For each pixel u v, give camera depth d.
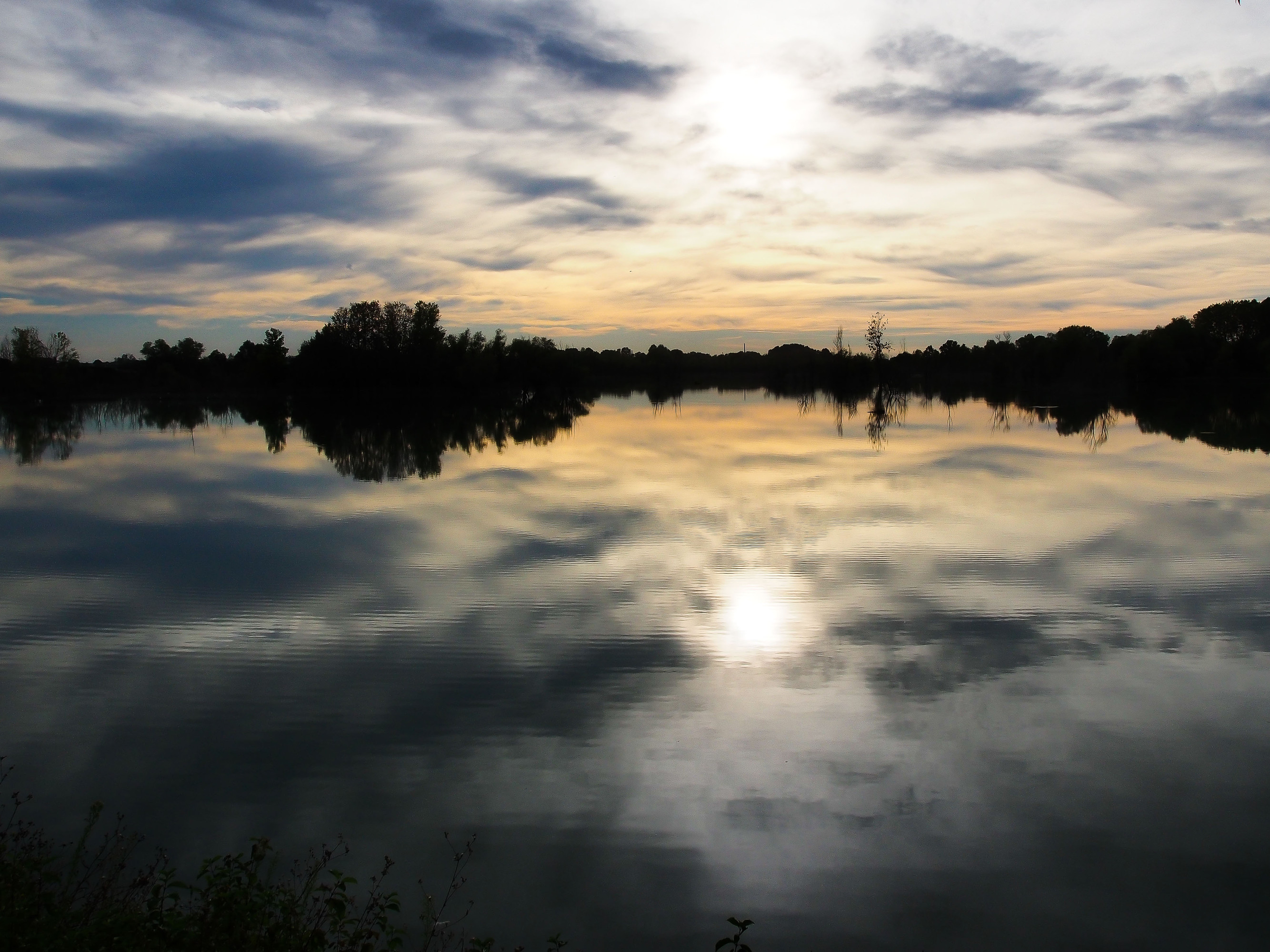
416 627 15.47
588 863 8.44
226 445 50.94
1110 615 15.68
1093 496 27.86
